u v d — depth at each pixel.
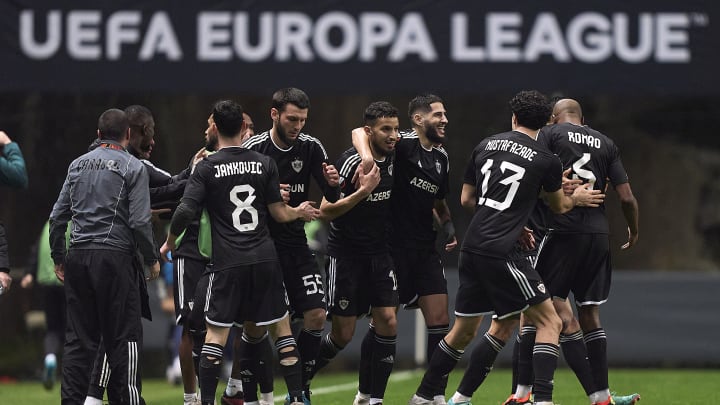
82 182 23.69
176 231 23.53
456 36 44.16
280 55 43.88
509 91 44.19
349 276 25.95
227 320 23.66
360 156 25.03
